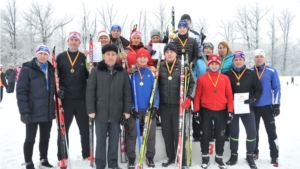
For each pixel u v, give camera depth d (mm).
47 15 31656
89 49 3842
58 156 3875
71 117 3887
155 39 4879
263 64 4074
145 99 3795
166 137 3857
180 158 3518
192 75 3834
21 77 3455
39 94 3514
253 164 3822
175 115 3789
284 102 11789
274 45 41469
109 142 3674
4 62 31531
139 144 3693
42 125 3684
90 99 3539
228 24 39188
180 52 4355
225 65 4281
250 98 3834
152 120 3783
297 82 27500
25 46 31250
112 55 3590
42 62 3598
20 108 3379
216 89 3762
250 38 38125
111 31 4785
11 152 4559
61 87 3756
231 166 3885
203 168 3762
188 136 3838
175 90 3758
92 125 3781
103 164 3631
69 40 3883
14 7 31531
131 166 3689
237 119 3932
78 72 3840
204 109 3842
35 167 3801
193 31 5320
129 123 3766
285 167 3859
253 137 3873
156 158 4090
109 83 3559
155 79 3717
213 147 4180
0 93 10727
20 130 6223
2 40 31500
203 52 4723
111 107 3545
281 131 6180
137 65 3887
